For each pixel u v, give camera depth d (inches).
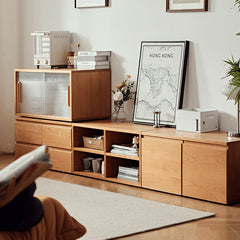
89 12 233.8
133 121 213.6
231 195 168.7
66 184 197.2
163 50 205.0
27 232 107.3
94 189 189.2
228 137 174.1
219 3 187.6
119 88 214.4
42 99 227.8
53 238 115.5
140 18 213.8
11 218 104.1
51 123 224.5
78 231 121.8
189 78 198.8
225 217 155.3
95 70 220.5
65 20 244.5
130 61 219.0
